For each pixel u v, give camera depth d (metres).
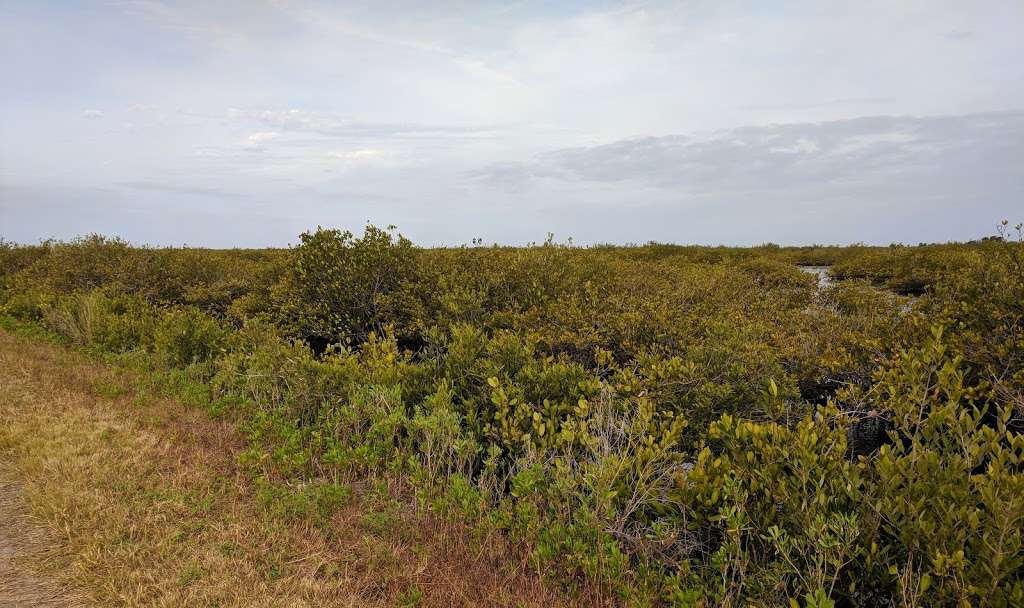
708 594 3.20
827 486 3.31
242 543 3.63
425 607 3.12
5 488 4.32
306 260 9.72
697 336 7.43
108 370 7.57
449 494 4.14
